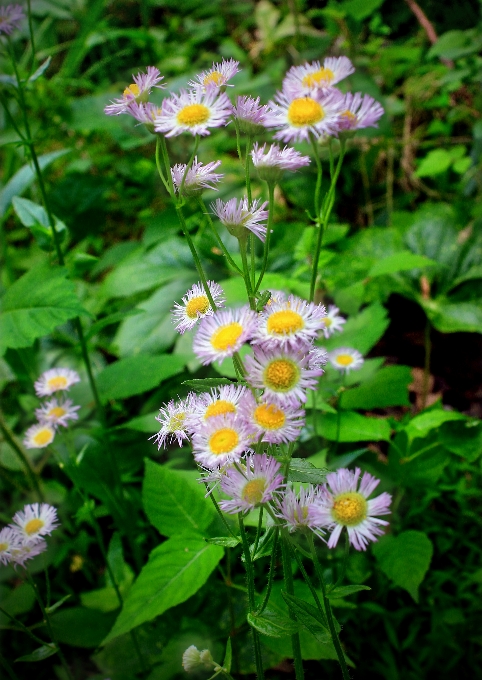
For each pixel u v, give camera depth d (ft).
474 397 1.57
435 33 2.30
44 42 2.37
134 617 0.82
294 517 0.54
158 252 1.69
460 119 2.11
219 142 1.97
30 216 1.11
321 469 0.56
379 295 1.66
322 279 1.47
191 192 0.57
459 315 1.61
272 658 0.99
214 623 1.03
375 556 1.10
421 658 1.05
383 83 2.28
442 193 2.02
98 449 1.30
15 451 1.31
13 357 1.40
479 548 1.19
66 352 1.59
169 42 2.66
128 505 1.26
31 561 1.19
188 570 0.86
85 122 1.88
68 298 1.04
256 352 0.51
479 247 1.68
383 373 1.22
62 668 1.10
